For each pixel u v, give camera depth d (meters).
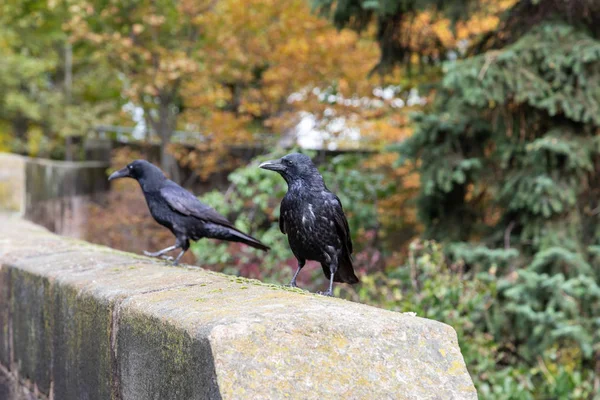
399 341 1.49
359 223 9.94
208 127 12.42
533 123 7.54
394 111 11.17
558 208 7.14
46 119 20.36
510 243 7.69
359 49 11.11
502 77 6.98
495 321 6.91
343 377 1.41
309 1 8.91
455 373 1.47
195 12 13.38
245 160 13.75
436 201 8.27
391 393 1.41
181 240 3.97
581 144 7.19
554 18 7.27
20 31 20.27
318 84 11.32
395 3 7.95
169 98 15.16
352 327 1.49
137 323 1.82
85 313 2.23
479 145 7.99
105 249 3.58
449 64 7.05
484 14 8.20
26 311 2.96
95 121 19.45
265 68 13.84
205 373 1.42
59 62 21.25
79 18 14.01
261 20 12.02
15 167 9.03
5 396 3.32
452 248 7.38
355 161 10.70
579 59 6.91
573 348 7.18
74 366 2.35
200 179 14.66
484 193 8.27
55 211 11.79
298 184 3.08
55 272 2.70
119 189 13.34
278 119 11.49
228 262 9.57
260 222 10.05
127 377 1.89
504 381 6.52
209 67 13.05
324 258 3.13
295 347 1.43
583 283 6.94
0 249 3.62
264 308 1.58
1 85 19.33
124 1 14.49
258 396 1.35
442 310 6.12
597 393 6.66
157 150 16.12
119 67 15.28
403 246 10.11
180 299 1.82
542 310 6.95
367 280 6.60
